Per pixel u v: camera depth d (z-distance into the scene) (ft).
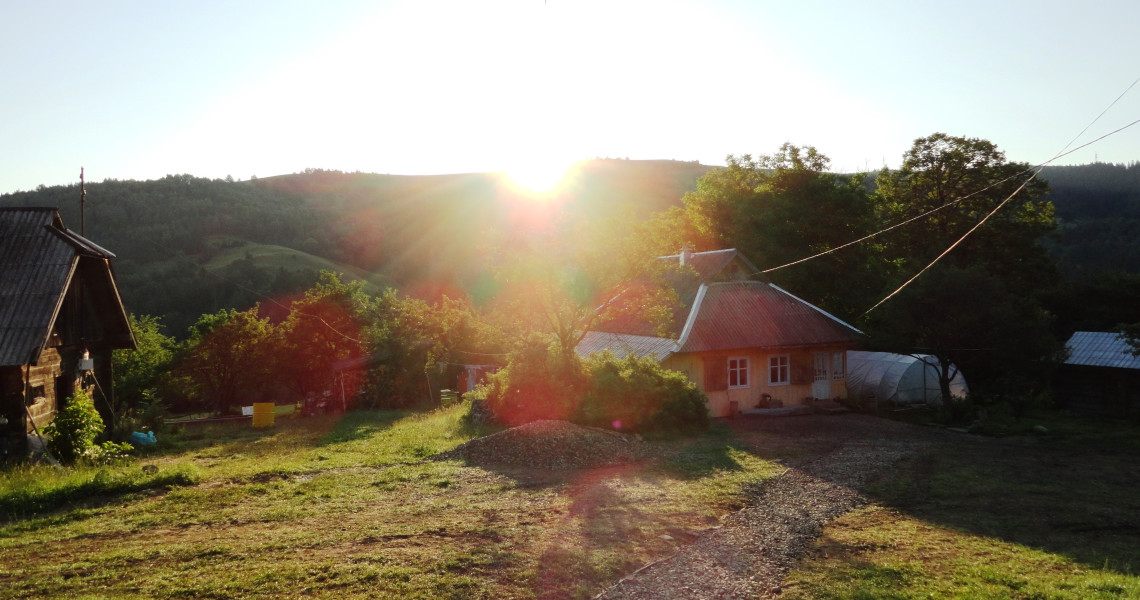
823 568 35.22
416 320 133.80
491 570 32.60
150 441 79.77
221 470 56.54
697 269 105.60
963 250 137.90
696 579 32.78
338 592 29.78
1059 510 47.85
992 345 88.89
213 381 132.26
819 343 98.27
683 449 66.18
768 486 51.80
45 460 58.18
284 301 235.81
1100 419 95.20
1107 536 42.27
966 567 35.58
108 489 47.60
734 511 44.98
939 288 90.94
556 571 32.78
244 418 117.91
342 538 37.24
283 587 30.25
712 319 96.17
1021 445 74.43
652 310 82.48
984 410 90.12
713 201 138.82
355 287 138.82
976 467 61.67
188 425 108.06
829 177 135.23
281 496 47.14
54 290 63.41
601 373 77.20
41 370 66.33
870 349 123.13
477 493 48.19
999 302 90.58
